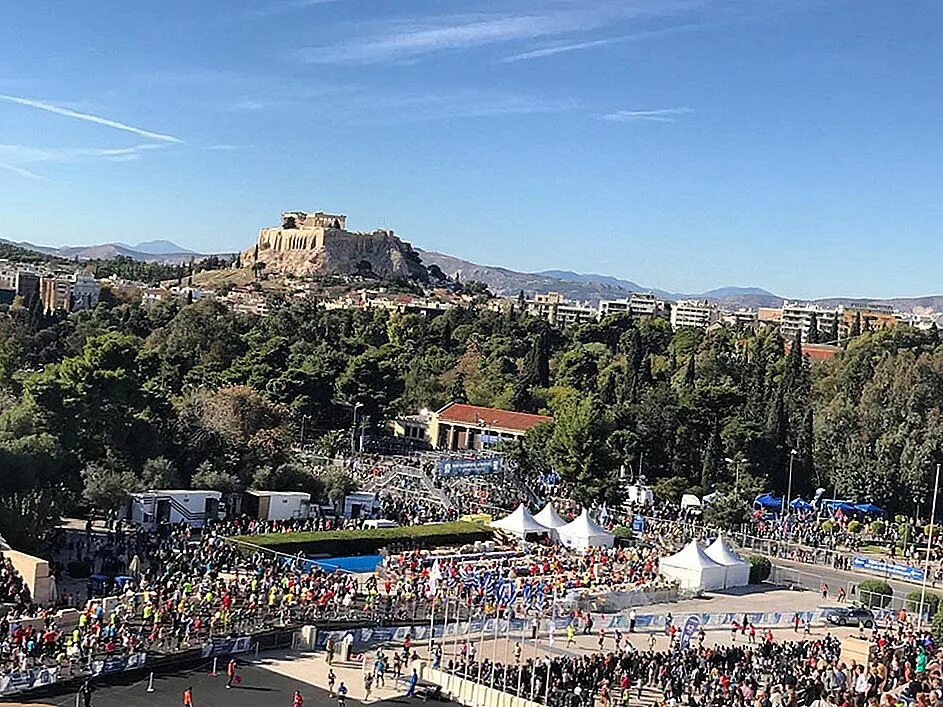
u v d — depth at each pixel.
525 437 131.00
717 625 70.31
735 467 124.12
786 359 176.38
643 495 115.62
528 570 77.12
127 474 85.75
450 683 53.25
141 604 58.34
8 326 170.25
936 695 51.06
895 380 145.62
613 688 53.31
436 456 142.12
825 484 130.62
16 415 87.12
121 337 100.19
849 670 57.84
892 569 93.75
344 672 54.88
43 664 49.41
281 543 77.25
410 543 84.69
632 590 74.81
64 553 70.62
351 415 150.00
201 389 120.81
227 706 48.34
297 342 181.25
